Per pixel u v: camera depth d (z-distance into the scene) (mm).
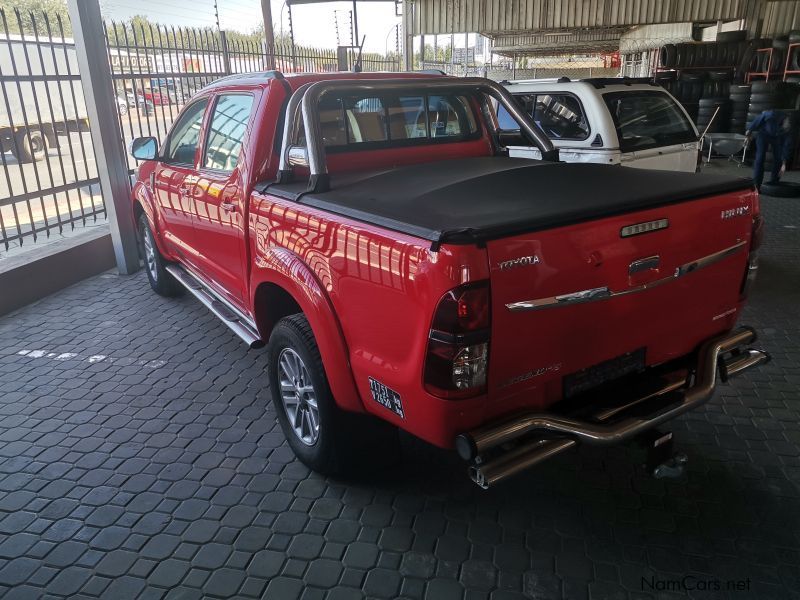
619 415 2359
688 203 2438
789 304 5270
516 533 2682
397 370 2258
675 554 2541
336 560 2545
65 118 6160
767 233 7629
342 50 11656
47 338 4895
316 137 2850
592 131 5938
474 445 2068
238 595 2381
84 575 2500
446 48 30234
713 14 17703
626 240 2266
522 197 2455
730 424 3471
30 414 3746
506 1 18938
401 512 2832
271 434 3504
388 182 2977
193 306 5562
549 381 2273
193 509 2879
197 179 3998
